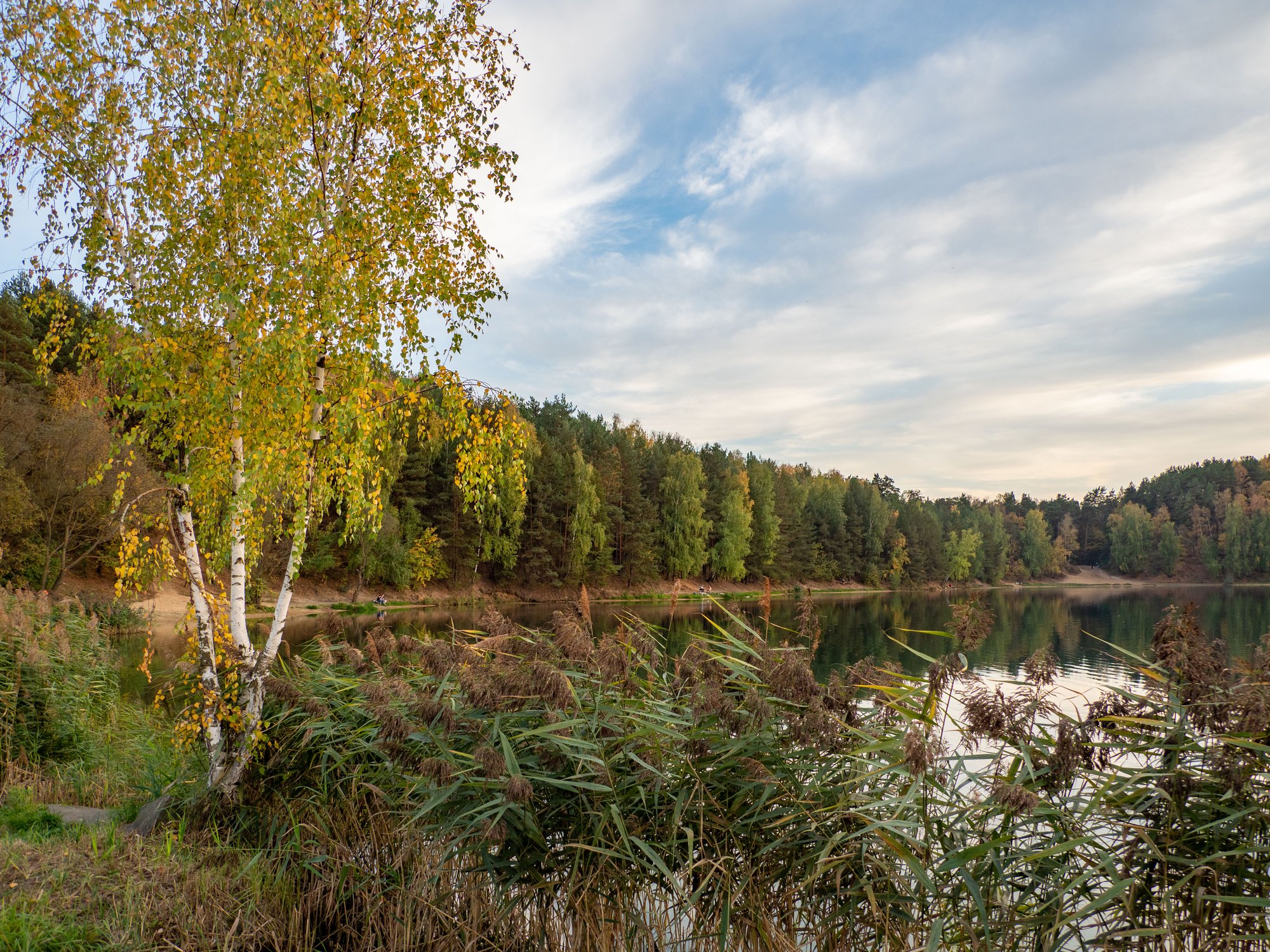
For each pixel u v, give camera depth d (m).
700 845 4.06
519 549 56.25
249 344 5.54
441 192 6.69
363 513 6.45
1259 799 3.39
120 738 9.59
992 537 115.00
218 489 6.31
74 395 28.25
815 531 88.88
